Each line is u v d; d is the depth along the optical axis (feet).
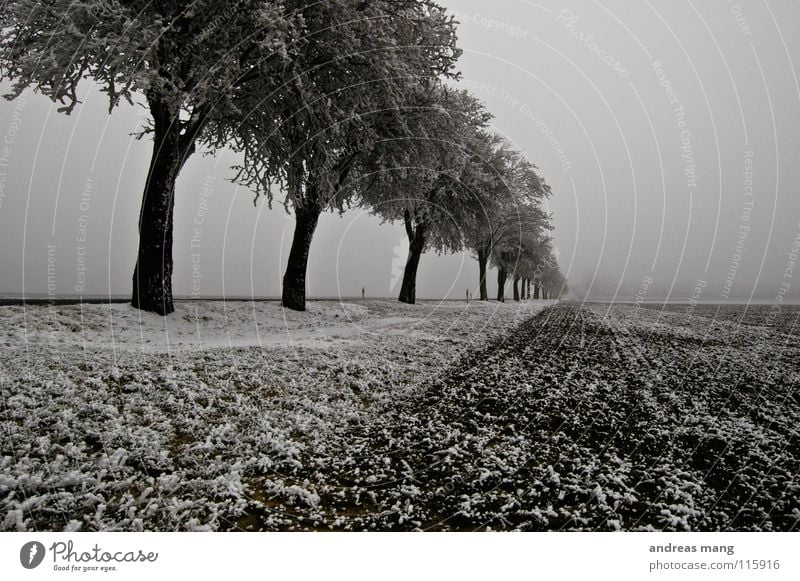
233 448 15.79
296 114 42.60
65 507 11.41
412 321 57.36
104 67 31.58
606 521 11.84
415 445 17.07
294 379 25.58
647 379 27.20
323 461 15.43
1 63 34.17
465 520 12.07
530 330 52.31
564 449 16.71
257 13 33.53
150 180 39.27
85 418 16.74
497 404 22.34
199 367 25.93
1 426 15.15
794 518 12.11
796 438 17.67
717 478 14.38
